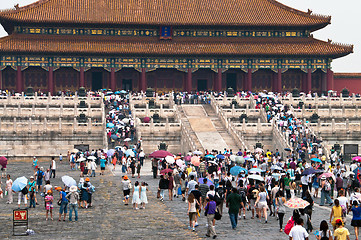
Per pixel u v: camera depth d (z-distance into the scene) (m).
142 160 86.56
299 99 121.06
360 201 45.12
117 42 150.50
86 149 93.50
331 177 56.41
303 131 98.06
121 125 100.56
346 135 101.69
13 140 96.81
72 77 152.00
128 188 54.88
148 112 108.94
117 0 158.12
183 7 158.25
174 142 100.25
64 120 106.94
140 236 41.81
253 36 155.38
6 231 43.53
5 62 145.00
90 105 115.56
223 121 105.44
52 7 151.50
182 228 44.56
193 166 66.50
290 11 158.12
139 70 150.50
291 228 36.47
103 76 154.75
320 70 156.88
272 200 49.62
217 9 158.25
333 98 122.25
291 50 150.25
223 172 71.06
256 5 160.25
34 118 106.00
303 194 57.16
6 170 80.62
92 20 148.12
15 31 148.12
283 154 93.62
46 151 97.38
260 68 153.62
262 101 118.06
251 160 68.44
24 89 150.25
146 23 149.50
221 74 152.75
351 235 42.69
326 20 153.00
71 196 47.44
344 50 149.38
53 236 41.88
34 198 53.69
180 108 115.06
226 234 42.56
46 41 147.62
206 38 154.88
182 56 151.00
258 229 44.28
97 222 46.78
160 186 57.09
